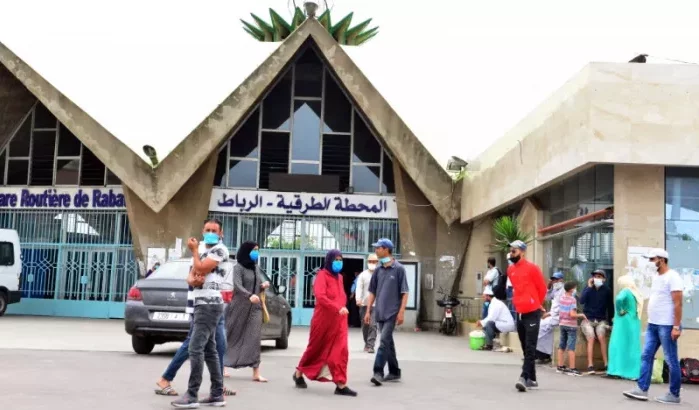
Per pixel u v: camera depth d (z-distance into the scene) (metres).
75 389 8.70
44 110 28.47
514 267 10.84
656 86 13.91
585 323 13.36
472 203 24.33
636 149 13.80
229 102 25.28
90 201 27.33
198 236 26.28
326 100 27.77
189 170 25.22
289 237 26.86
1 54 25.83
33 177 28.28
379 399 9.02
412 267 25.75
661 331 10.04
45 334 17.64
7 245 24.59
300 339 19.34
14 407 7.36
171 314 12.87
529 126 18.55
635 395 10.05
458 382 11.06
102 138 25.39
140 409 7.49
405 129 25.61
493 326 17.75
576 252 16.73
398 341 20.08
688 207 14.06
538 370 13.51
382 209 27.00
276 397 8.87
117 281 27.02
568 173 15.37
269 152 27.42
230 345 10.43
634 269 13.88
